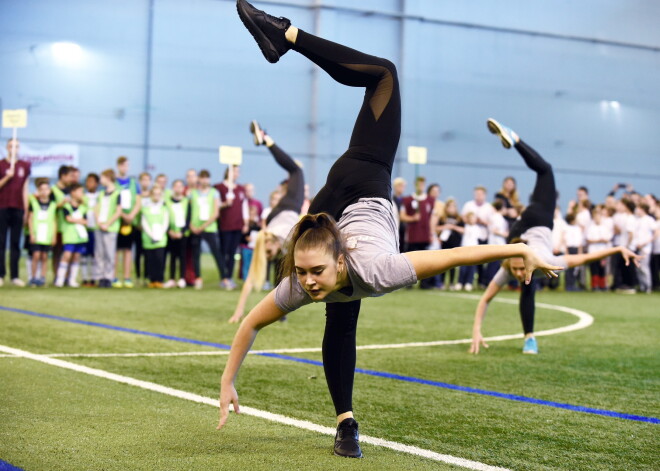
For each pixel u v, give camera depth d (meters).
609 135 24.61
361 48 21.70
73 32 20.00
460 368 4.85
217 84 21.11
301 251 2.48
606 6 24.34
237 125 21.28
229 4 21.17
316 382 4.21
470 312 8.60
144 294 9.77
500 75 23.22
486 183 23.20
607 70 24.50
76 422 3.17
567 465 2.78
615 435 3.23
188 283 11.66
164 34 20.66
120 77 20.38
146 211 11.16
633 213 13.13
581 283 13.42
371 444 2.98
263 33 3.12
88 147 20.16
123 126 20.42
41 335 5.74
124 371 4.39
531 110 23.62
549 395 4.07
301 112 21.77
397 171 22.22
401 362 5.03
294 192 6.92
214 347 5.44
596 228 13.20
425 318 7.88
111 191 10.96
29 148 19.69
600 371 4.84
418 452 2.87
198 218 11.24
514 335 6.63
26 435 2.94
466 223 12.52
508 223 12.64
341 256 2.53
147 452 2.75
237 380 4.23
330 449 2.87
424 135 22.44
